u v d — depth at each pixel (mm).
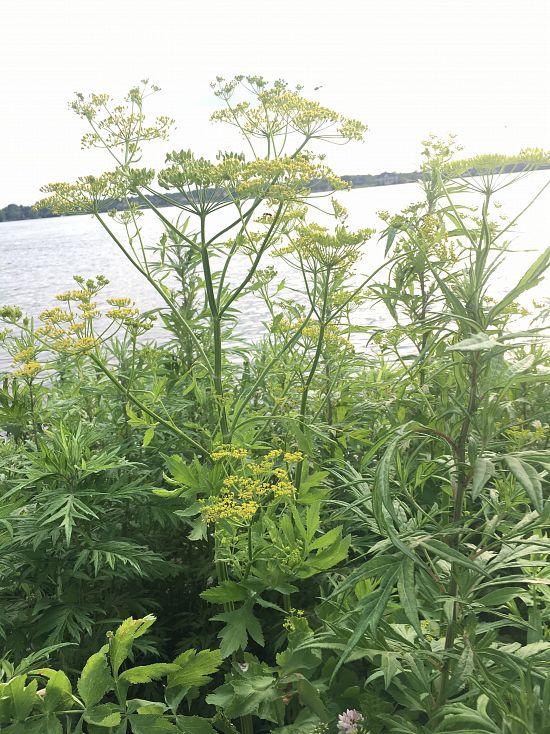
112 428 2932
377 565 1368
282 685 1970
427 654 1566
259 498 2238
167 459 2348
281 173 2492
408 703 1700
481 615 2346
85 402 3273
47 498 2289
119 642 1446
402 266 2459
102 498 2352
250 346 3691
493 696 1415
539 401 2461
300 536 2252
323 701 2006
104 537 2482
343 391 3230
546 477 2238
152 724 1429
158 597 2902
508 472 1649
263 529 2295
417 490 2436
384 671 1609
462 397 1773
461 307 1483
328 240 2439
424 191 2441
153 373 3037
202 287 3293
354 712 1828
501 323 2338
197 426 2650
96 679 1420
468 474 1525
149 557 2369
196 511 2344
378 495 1312
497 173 1522
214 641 2707
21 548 2297
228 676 2121
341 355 3057
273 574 2186
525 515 1538
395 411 2520
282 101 2766
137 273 25266
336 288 2699
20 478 2605
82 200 2664
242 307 13508
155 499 2705
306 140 2865
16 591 2547
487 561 1572
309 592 2668
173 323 3270
